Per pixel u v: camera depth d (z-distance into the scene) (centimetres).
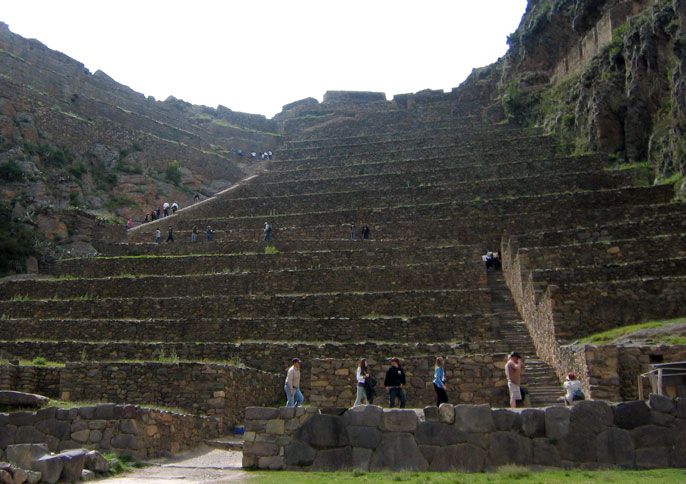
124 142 6041
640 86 4528
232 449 1869
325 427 1405
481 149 5741
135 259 3853
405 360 2206
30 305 3444
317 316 3173
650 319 2306
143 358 2834
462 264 3378
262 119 8612
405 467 1339
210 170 6656
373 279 3431
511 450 1319
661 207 3525
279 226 4584
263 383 2406
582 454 1305
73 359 2883
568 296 2359
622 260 2905
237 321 3059
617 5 5241
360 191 4956
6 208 4359
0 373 2278
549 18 6400
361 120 7462
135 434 1578
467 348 2556
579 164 4741
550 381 2245
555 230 3553
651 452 1294
